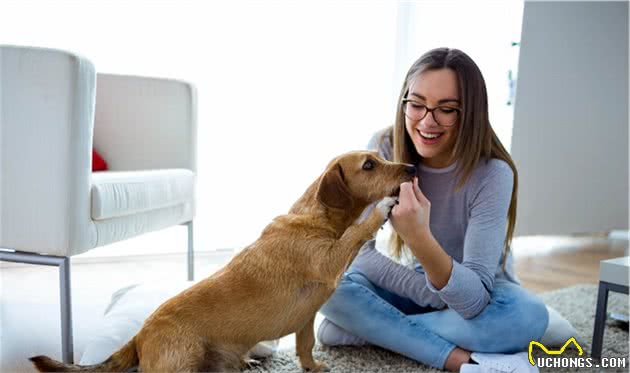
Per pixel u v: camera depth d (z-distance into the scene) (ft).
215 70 12.62
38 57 6.30
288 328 5.51
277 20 13.24
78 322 7.88
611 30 15.55
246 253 5.55
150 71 12.00
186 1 12.24
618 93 15.96
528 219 15.03
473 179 6.38
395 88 14.83
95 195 6.75
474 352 6.09
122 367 5.11
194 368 4.96
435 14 14.92
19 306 8.57
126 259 12.08
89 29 11.44
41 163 6.36
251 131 13.12
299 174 13.70
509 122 14.42
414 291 6.63
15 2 10.87
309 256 5.38
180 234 12.62
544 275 11.53
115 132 10.07
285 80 13.41
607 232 17.20
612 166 16.22
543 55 14.51
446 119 6.04
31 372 6.15
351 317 6.47
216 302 5.18
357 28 14.23
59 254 6.41
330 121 14.01
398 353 6.68
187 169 10.11
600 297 6.72
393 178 5.70
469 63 6.10
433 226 6.78
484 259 6.08
